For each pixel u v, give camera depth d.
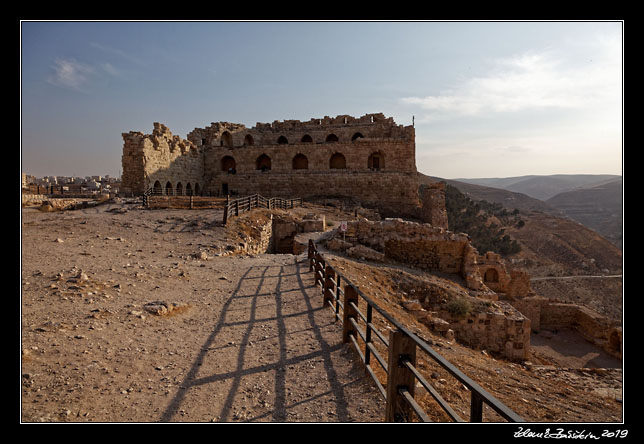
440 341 12.01
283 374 6.44
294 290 12.22
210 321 9.23
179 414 5.08
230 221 23.17
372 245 22.36
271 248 27.05
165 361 6.83
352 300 7.66
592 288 50.16
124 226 20.78
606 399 9.82
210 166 55.53
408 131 52.66
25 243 15.50
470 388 2.95
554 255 94.56
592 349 25.05
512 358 16.41
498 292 27.97
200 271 14.38
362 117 63.16
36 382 5.55
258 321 9.26
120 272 12.57
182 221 22.97
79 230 19.08
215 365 6.77
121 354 6.89
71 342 7.07
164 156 44.22
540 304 28.25
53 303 9.00
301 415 5.09
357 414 5.11
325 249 21.83
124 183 40.31
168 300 10.53
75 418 4.79
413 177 49.88
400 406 4.29
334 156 55.88
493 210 149.12
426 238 22.27
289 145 53.88
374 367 6.52
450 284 19.97
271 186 52.84
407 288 17.34
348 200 48.66
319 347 7.62
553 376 12.16
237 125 62.84
